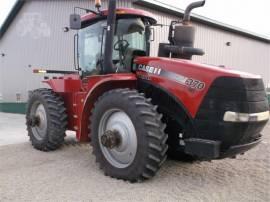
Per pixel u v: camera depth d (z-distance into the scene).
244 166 5.45
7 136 8.28
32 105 6.68
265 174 5.02
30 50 14.12
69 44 13.05
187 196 4.05
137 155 4.36
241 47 18.30
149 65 4.83
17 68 14.62
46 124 6.32
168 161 5.62
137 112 4.35
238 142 4.30
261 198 4.04
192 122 4.41
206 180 4.68
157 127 4.32
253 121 4.27
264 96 4.60
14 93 14.81
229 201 3.93
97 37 5.61
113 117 4.76
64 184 4.43
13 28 14.60
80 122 5.36
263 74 20.92
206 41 15.48
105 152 4.82
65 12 13.03
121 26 5.31
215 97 4.27
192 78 4.43
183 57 5.14
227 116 4.20
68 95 6.25
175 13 12.65
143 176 4.40
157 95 4.91
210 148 4.17
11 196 4.04
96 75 5.34
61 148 6.54
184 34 5.18
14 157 5.86
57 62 13.39
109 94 4.73
